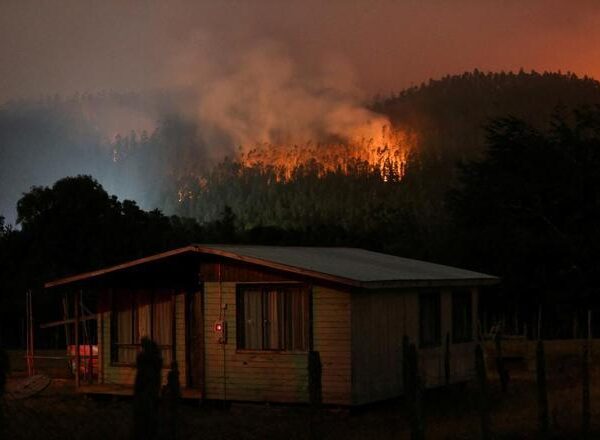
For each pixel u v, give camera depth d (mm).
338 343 18031
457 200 53469
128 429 14672
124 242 47062
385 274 19547
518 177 50625
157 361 8805
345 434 15531
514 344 30281
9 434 13906
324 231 59781
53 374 24922
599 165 51031
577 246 47062
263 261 18375
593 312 47375
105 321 20938
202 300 19312
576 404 18188
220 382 18984
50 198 47250
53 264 45406
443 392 21891
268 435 15516
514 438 14859
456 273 23062
